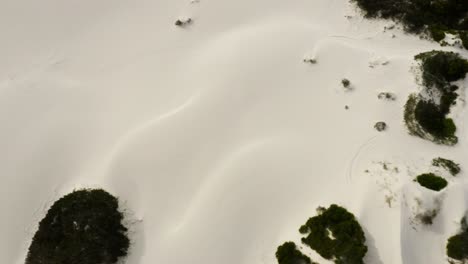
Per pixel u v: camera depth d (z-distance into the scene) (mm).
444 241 27656
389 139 31562
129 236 30625
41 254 29156
